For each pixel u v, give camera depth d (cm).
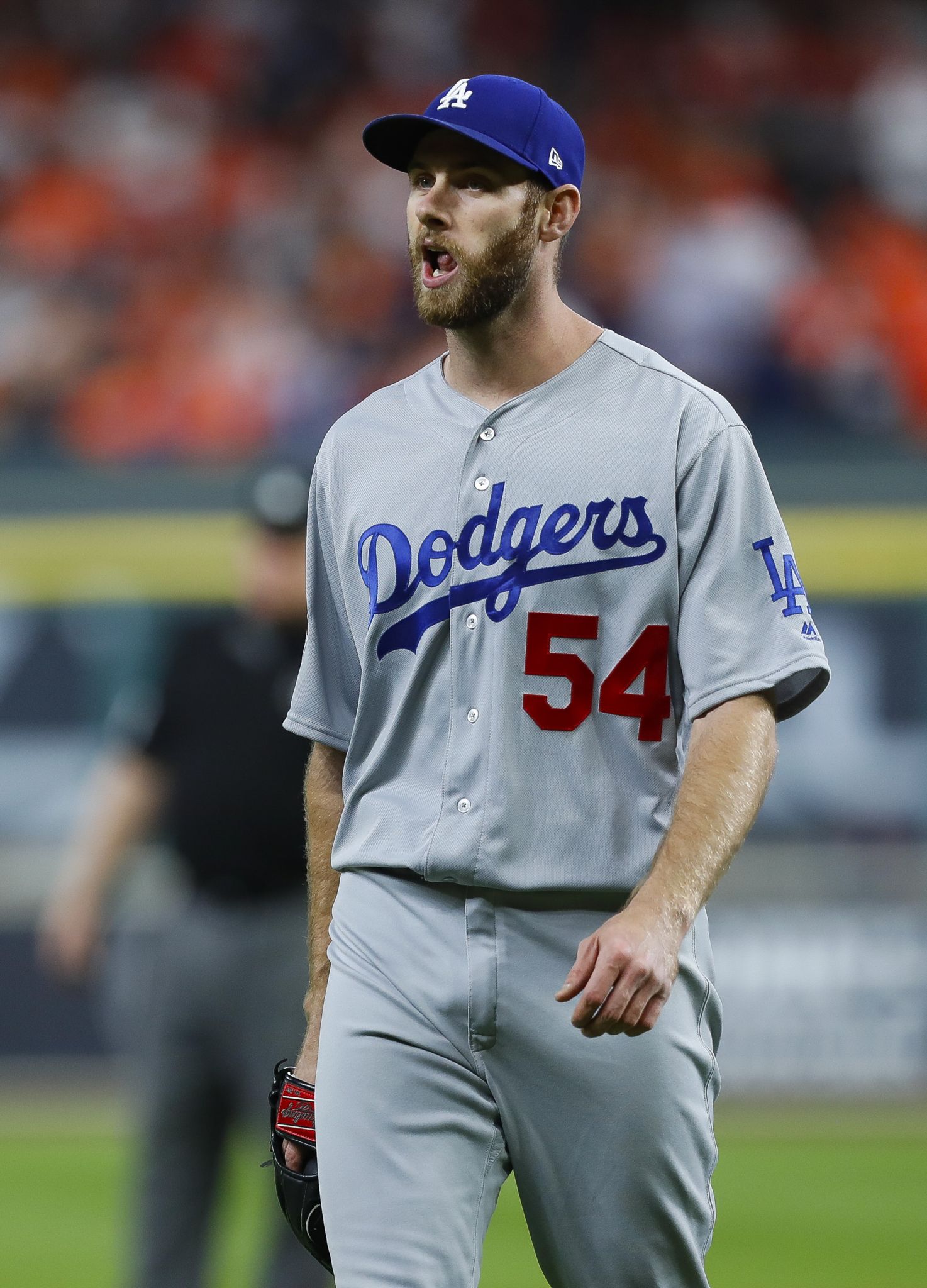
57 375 4669
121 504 3597
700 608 1026
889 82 5350
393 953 1060
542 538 1041
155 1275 1794
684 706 1052
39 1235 2480
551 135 1048
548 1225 1065
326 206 4941
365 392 4656
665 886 962
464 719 1052
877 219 5119
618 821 1041
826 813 3678
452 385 1105
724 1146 3197
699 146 5159
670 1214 1047
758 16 5425
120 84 5200
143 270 4841
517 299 1062
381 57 5303
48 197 4962
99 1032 3634
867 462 3697
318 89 5225
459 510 1060
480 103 1032
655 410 1054
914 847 3678
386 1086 1041
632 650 1038
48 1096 3531
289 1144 1126
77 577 3591
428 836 1052
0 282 4794
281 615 1850
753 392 4781
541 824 1038
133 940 2362
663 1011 1038
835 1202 2731
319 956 1152
